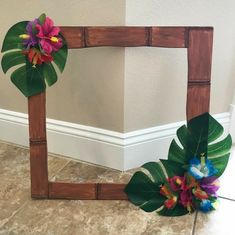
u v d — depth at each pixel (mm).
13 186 1025
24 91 884
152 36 868
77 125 1133
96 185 957
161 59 1001
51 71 880
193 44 870
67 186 959
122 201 961
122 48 936
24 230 844
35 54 839
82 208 931
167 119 1117
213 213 913
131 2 876
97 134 1104
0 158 1188
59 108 1142
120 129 1063
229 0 1019
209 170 888
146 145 1106
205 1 982
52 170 1114
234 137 1289
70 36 860
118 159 1096
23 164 1150
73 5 949
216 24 1034
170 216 898
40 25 823
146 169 939
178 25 974
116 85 1000
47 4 986
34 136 921
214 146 914
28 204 945
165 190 915
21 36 825
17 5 1033
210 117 889
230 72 1154
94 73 1019
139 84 1008
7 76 1173
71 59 1031
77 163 1161
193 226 864
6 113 1254
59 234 834
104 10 911
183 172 918
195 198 907
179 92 1084
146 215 903
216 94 1168
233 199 970
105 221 881
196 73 884
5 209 921
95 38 870
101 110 1068
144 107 1054
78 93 1080
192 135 899
